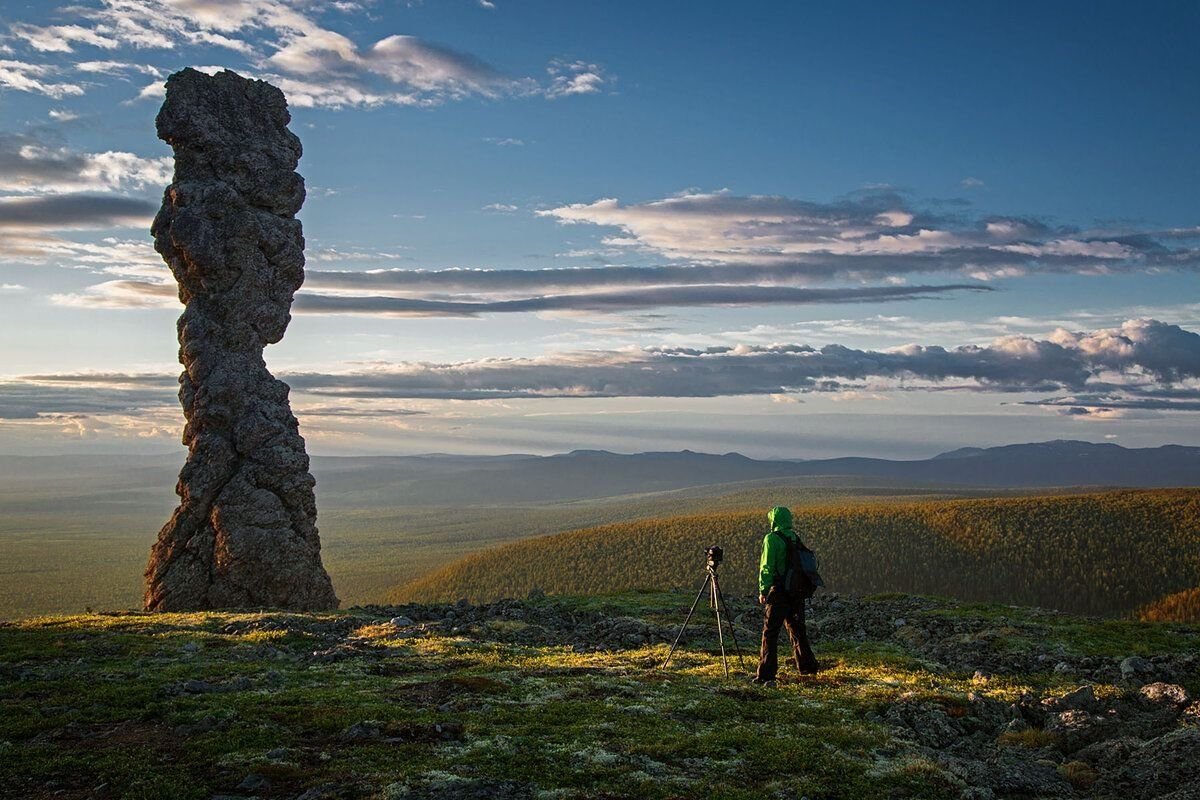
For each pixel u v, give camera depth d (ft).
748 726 47.39
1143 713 54.49
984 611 93.45
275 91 133.39
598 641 81.15
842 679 61.31
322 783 35.58
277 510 119.34
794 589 60.75
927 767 41.01
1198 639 76.59
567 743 42.50
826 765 40.88
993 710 54.24
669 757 41.27
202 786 35.42
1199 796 37.68
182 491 118.93
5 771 36.99
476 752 40.42
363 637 77.71
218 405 120.78
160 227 126.41
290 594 117.70
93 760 38.40
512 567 585.22
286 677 58.29
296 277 132.16
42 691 52.11
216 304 124.16
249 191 127.44
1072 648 73.36
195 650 69.10
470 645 73.51
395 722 44.68
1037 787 40.65
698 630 85.05
